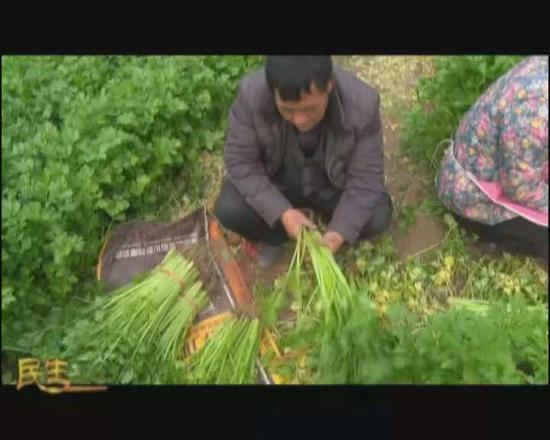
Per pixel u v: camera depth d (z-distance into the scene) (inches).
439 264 120.8
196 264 117.6
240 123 107.4
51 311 111.8
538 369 106.0
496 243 118.5
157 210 127.9
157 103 123.3
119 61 134.0
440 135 127.3
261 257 122.7
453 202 116.2
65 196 113.0
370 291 117.6
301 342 107.9
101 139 119.4
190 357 110.7
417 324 113.3
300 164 112.3
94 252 119.2
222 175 130.8
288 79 90.4
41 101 128.9
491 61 127.0
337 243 110.9
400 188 127.6
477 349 103.1
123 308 111.0
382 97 135.3
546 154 102.3
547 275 118.4
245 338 110.1
